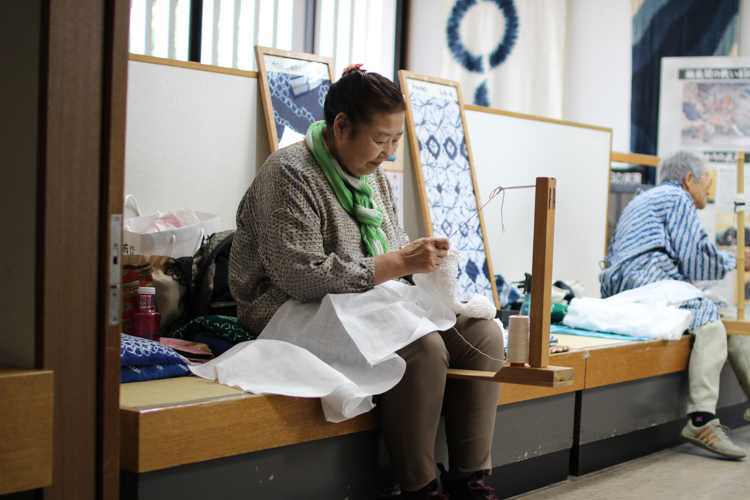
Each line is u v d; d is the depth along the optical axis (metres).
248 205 1.77
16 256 1.12
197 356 1.79
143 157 2.43
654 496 2.18
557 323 3.17
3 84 1.14
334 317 1.55
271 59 2.77
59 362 1.10
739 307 2.94
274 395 1.44
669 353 2.78
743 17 4.60
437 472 1.83
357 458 1.63
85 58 1.11
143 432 1.23
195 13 3.90
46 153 1.07
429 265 1.59
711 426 2.72
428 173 3.18
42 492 1.08
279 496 1.47
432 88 3.30
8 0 1.14
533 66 4.91
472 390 1.64
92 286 1.14
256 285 1.79
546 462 2.26
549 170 3.84
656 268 3.10
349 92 1.62
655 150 4.72
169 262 2.09
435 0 5.02
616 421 2.56
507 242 3.64
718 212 4.57
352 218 1.73
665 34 4.69
